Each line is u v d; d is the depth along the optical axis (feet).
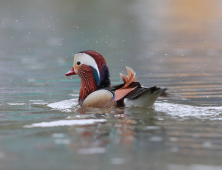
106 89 36.86
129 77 35.76
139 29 127.24
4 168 20.47
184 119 30.40
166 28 128.77
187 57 80.33
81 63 39.88
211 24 136.15
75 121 30.35
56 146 23.63
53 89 51.26
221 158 21.04
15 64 76.28
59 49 95.40
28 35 120.16
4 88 52.31
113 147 23.12
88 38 110.63
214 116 31.60
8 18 151.23
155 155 21.63
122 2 193.47
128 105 35.06
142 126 28.02
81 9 172.55
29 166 20.61
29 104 40.27
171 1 197.67
